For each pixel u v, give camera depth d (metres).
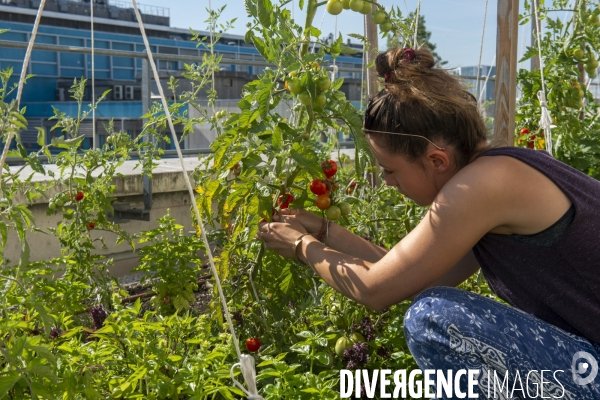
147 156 3.95
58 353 2.14
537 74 4.52
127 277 4.52
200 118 3.45
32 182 3.94
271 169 2.43
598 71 6.02
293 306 2.79
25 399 2.01
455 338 1.88
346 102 2.29
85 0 27.52
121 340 2.16
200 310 3.83
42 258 4.09
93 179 3.95
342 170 3.73
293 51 2.22
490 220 1.84
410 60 1.98
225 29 3.57
